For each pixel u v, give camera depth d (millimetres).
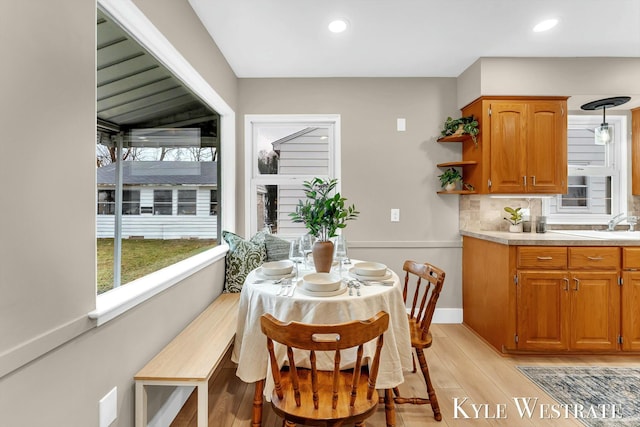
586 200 3139
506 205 3082
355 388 1223
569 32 2334
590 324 2363
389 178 3080
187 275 1912
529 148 2719
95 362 1141
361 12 2076
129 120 1645
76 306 1041
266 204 3201
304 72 2967
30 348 873
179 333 1820
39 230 905
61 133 981
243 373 1564
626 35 2379
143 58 1677
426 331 1822
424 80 3080
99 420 1159
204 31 2203
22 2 844
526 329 2377
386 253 3090
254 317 1593
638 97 2744
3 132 801
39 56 899
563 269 2371
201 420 1384
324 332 1144
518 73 2701
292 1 1953
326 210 1844
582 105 2916
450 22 2197
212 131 2707
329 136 3170
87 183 1092
